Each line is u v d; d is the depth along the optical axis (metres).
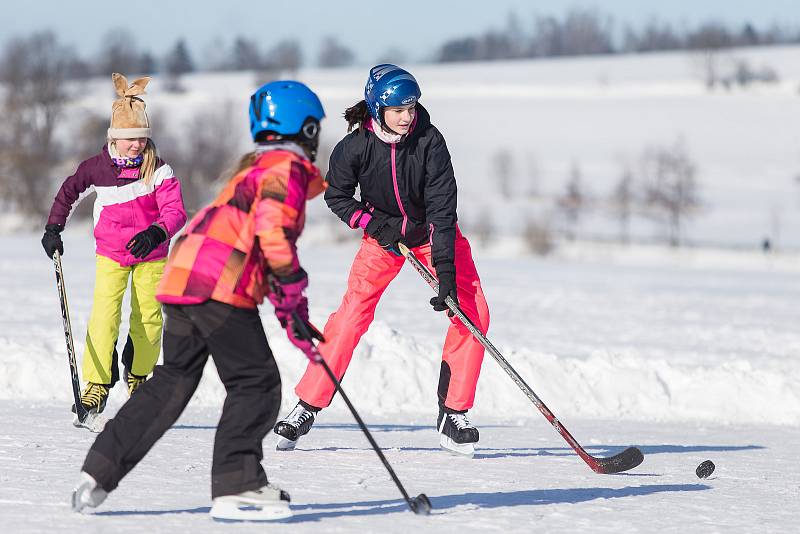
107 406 14.05
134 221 11.29
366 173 10.57
